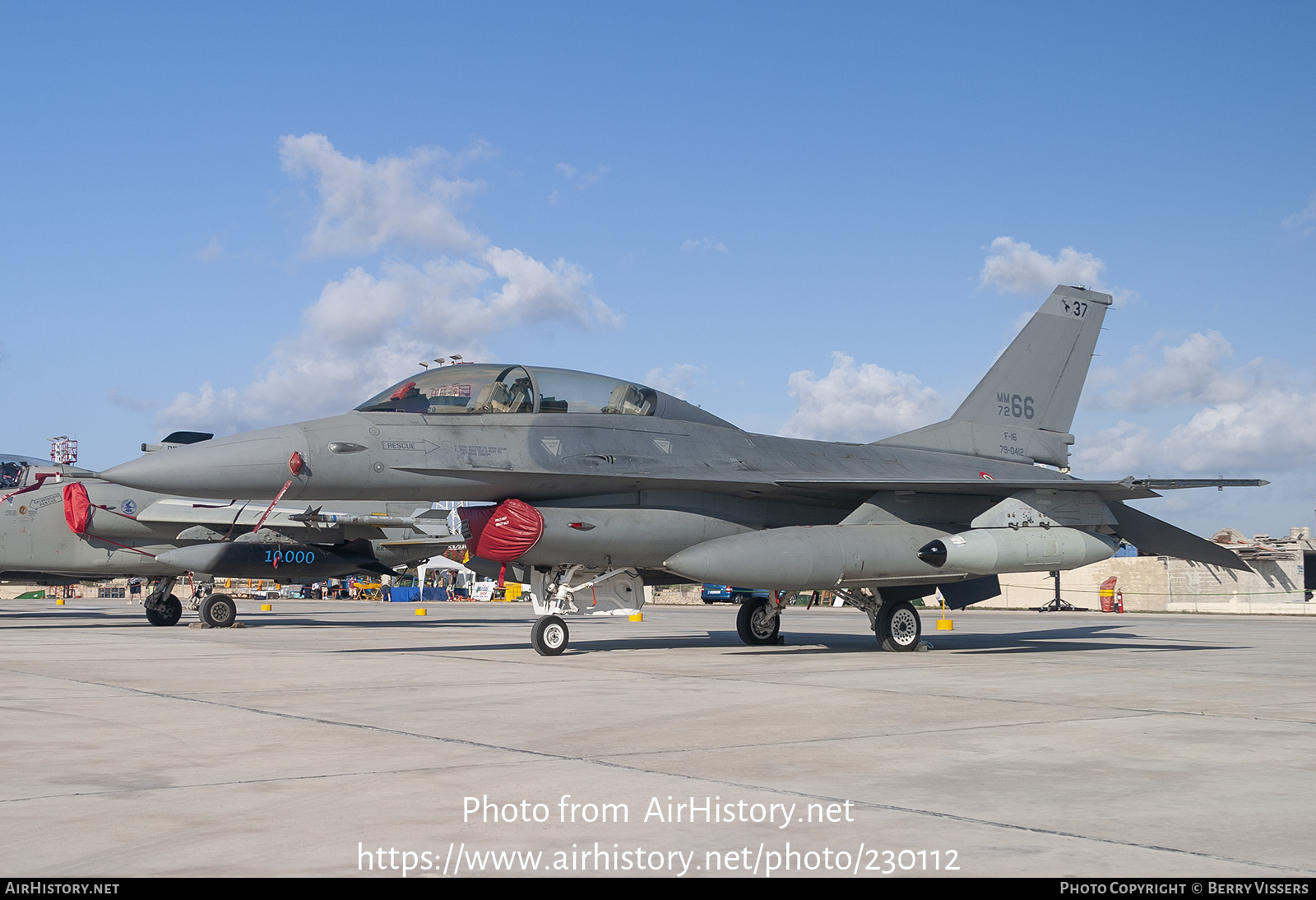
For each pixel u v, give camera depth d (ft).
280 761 20.31
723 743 22.58
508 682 35.01
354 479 42.63
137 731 24.00
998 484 49.03
